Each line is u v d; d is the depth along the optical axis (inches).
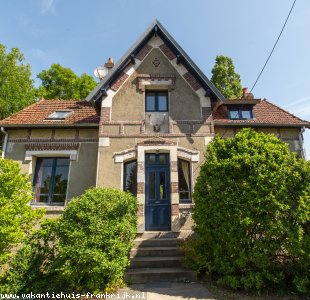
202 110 369.1
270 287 209.2
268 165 220.4
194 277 243.0
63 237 226.5
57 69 864.9
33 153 373.7
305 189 207.6
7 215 238.7
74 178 363.9
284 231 201.8
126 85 378.3
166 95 387.5
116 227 231.1
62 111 427.2
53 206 350.0
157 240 300.2
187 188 346.9
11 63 635.5
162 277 242.8
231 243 215.6
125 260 227.5
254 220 208.5
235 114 413.7
